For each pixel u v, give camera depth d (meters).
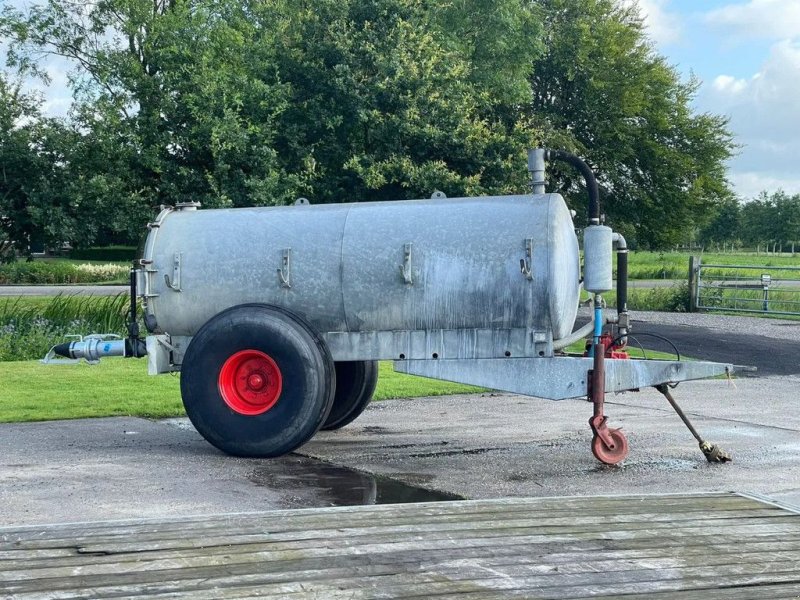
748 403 11.23
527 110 51.59
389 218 8.16
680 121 55.19
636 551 4.64
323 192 21.34
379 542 4.77
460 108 21.34
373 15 21.78
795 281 34.62
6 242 21.11
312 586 4.09
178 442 8.66
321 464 7.67
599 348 7.59
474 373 7.92
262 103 20.25
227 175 20.16
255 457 7.87
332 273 8.09
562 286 7.77
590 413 10.51
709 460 7.64
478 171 21.50
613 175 54.19
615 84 53.16
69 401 10.97
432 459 7.90
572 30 52.75
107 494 6.43
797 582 4.19
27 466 7.44
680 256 75.31
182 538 4.84
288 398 7.75
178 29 21.06
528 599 3.95
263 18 26.16
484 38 41.62
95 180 19.47
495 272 7.80
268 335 7.79
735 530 5.05
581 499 5.78
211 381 7.91
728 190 56.88
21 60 22.11
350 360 8.20
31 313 18.73
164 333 8.63
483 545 4.73
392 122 20.69
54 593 3.98
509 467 7.54
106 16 21.66
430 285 7.92
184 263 8.41
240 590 4.03
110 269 43.00
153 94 20.56
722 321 22.67
